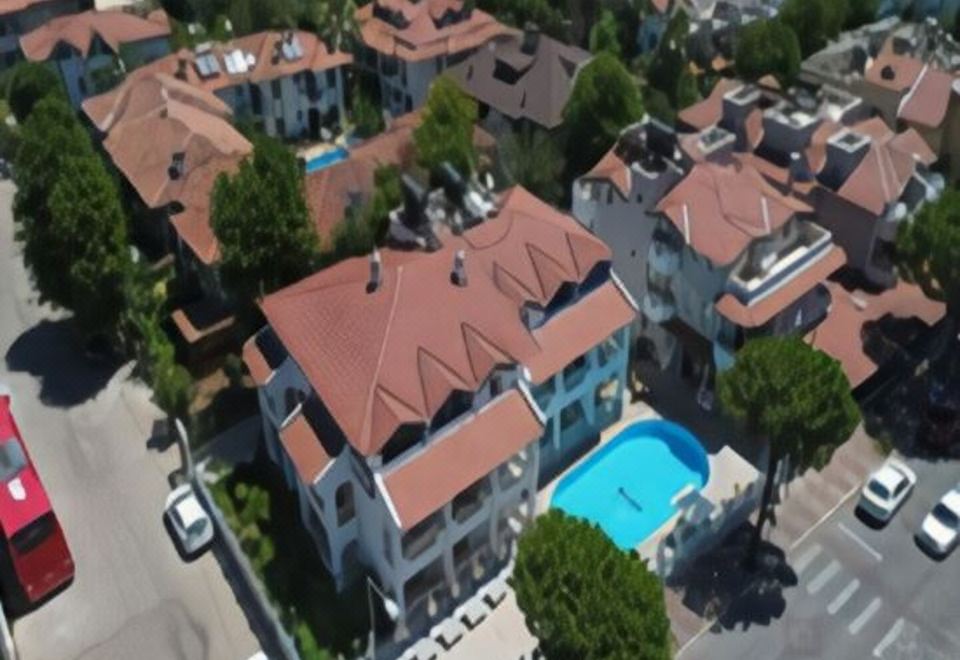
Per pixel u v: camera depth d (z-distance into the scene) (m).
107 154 72.25
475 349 45.72
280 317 47.94
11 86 80.25
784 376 43.72
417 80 88.00
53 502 53.44
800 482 53.66
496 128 81.12
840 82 75.00
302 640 45.72
